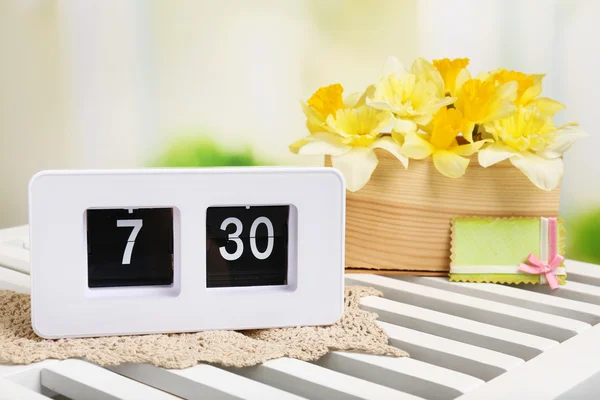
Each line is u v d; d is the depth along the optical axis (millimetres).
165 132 1556
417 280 887
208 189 671
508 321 753
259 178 678
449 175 832
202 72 1546
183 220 669
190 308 679
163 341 662
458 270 867
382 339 681
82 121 1527
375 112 856
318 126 890
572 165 1510
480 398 545
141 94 1536
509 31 1504
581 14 1468
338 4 1529
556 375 593
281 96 1564
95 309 664
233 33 1543
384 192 873
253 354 636
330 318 709
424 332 741
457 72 902
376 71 1540
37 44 1497
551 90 1500
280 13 1539
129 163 1556
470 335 707
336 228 698
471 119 841
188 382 599
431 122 866
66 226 651
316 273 700
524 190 869
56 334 662
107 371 618
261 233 701
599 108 1482
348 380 597
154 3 1512
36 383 625
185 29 1530
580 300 844
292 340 675
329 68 1552
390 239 879
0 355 623
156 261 689
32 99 1516
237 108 1568
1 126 1520
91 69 1517
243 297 688
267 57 1553
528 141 827
